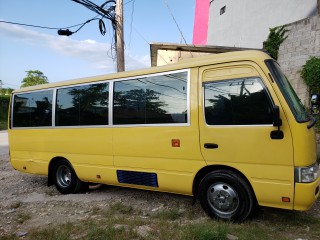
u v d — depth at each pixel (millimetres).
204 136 4520
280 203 4031
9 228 4785
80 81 6156
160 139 4949
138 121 5242
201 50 13930
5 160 11492
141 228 4355
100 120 5762
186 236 3895
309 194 3848
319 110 5234
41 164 6809
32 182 7910
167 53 14094
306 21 12000
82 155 6062
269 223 4449
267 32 18328
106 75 5820
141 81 5266
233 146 4289
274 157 4004
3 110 36375
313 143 4199
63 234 4223
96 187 6859
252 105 4188
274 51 13047
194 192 4773
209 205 4621
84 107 6039
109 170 5652
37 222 4992
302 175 3865
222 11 24391
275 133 3977
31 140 6980
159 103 5016
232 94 4352
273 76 4102
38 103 6895
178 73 4852
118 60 10867
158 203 5637
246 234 3961
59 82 6586
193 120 4617
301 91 11969
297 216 4676
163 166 4938
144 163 5156
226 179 4398
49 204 5965
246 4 20812
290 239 3910
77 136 6109
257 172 4133
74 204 5859
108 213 5160
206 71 4590
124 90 5477
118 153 5484
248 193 4285
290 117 3916
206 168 4621
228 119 4352
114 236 4074
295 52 12312
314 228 4254
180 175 4773
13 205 5906
